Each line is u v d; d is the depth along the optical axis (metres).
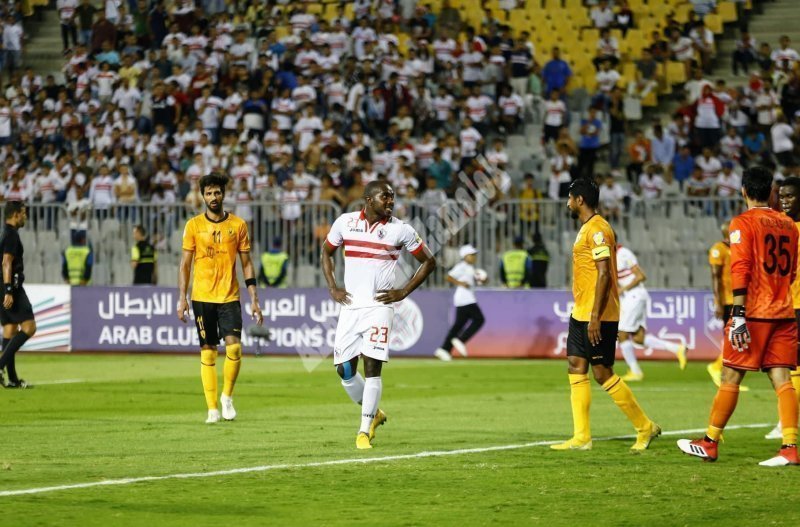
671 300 52.56
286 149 66.44
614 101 67.06
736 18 75.75
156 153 69.38
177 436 26.70
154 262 56.69
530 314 53.19
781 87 68.75
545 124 66.62
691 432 28.02
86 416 31.28
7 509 17.53
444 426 29.02
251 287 30.42
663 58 71.31
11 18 82.25
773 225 22.59
